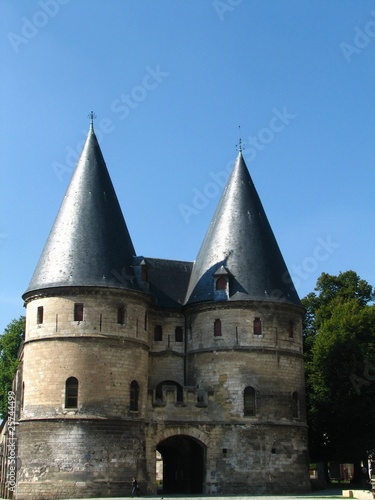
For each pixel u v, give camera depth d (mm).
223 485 48156
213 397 50000
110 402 45688
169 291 56281
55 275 47500
